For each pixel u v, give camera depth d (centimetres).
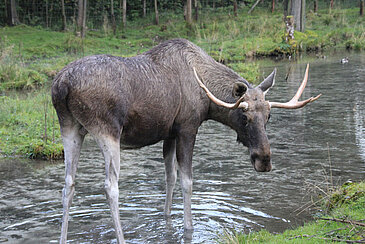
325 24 3766
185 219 625
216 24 3456
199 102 617
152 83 573
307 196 732
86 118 525
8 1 3488
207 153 995
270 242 541
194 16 4162
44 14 4081
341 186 699
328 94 1568
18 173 877
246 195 743
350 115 1282
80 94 518
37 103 1372
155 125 585
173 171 666
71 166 540
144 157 982
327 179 800
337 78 1870
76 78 519
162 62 602
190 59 623
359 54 2702
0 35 2920
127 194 759
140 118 567
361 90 1609
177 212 688
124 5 3584
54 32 3250
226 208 691
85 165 923
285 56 2731
